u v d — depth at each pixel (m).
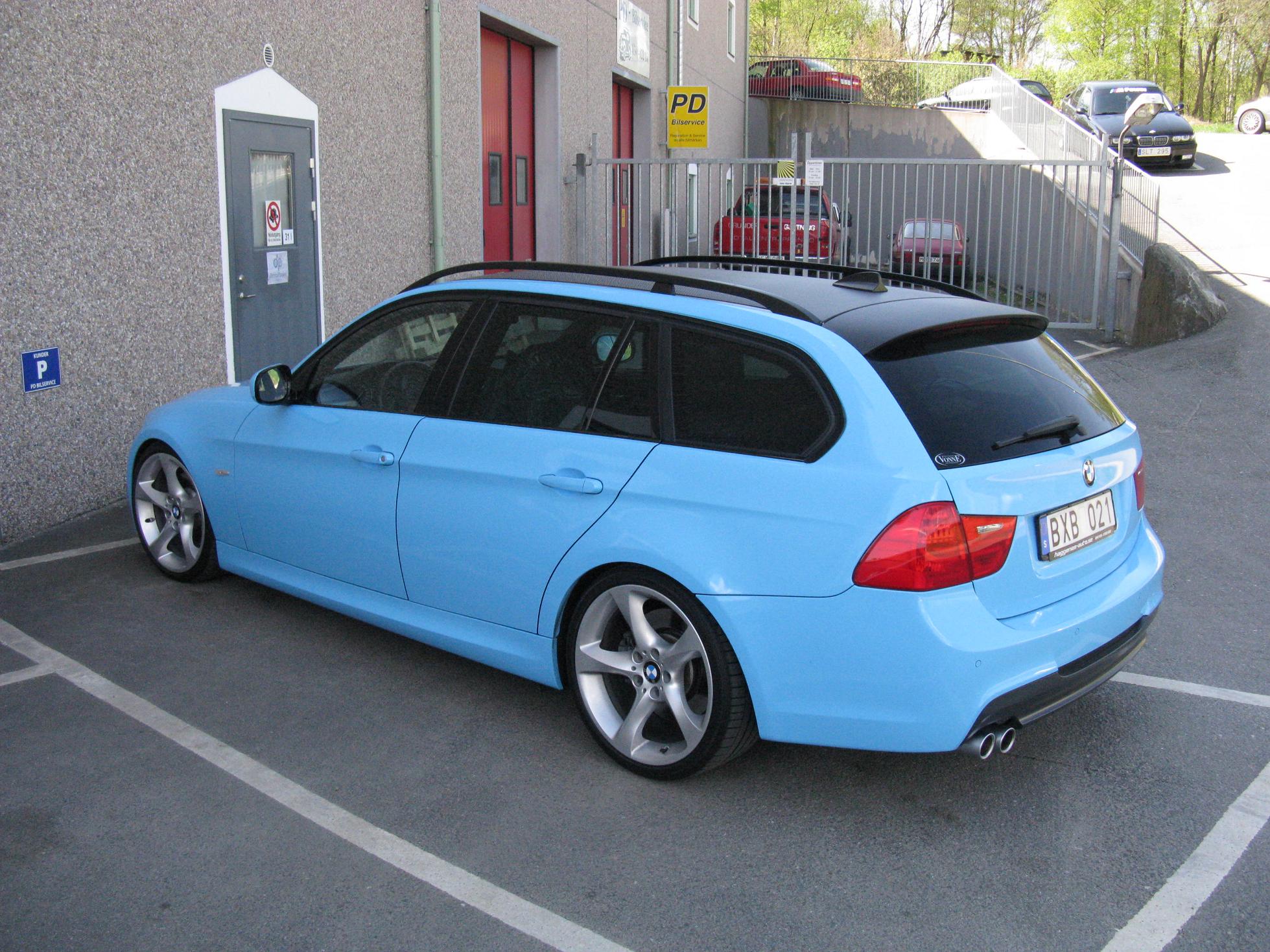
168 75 6.79
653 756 3.57
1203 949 2.80
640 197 17.31
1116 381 10.08
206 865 3.10
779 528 3.19
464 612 4.04
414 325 4.30
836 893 3.03
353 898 2.97
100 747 3.75
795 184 13.12
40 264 6.04
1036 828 3.36
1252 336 11.11
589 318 3.79
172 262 6.94
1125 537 3.71
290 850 3.18
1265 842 3.29
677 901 2.98
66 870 3.06
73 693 4.16
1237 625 5.03
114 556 5.73
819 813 3.43
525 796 3.50
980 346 3.56
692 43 21.12
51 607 5.01
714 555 3.29
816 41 59.97
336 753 3.76
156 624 4.83
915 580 3.01
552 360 3.84
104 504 6.60
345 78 8.70
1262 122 33.09
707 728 3.39
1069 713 4.14
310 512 4.53
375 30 9.07
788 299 3.61
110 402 6.57
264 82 7.68
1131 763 3.76
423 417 4.13
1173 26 58.00
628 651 3.73
